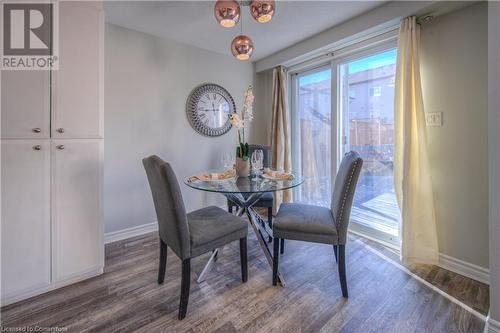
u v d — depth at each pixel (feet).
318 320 4.76
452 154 6.43
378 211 8.46
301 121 11.34
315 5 6.99
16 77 5.06
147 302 5.27
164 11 7.25
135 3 6.81
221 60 10.76
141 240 8.51
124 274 6.36
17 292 5.22
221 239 5.41
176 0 6.69
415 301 5.29
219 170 9.50
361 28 7.52
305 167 11.25
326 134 10.28
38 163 5.35
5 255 5.08
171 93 9.42
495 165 4.24
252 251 7.73
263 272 6.47
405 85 6.68
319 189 10.66
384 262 6.93
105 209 8.26
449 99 6.41
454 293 5.55
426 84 6.80
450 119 6.41
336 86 9.39
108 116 8.13
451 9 6.22
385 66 8.08
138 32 8.57
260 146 10.15
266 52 10.59
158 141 9.21
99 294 5.53
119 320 4.75
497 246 4.25
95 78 5.99
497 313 4.27
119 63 8.22
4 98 4.95
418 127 6.56
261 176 7.28
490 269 4.35
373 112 8.47
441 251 6.71
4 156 5.00
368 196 8.74
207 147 10.52
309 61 10.16
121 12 7.30
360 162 5.24
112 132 8.23
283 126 11.02
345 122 9.35
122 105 8.37
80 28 5.74
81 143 5.87
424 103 6.84
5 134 4.99
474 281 6.02
